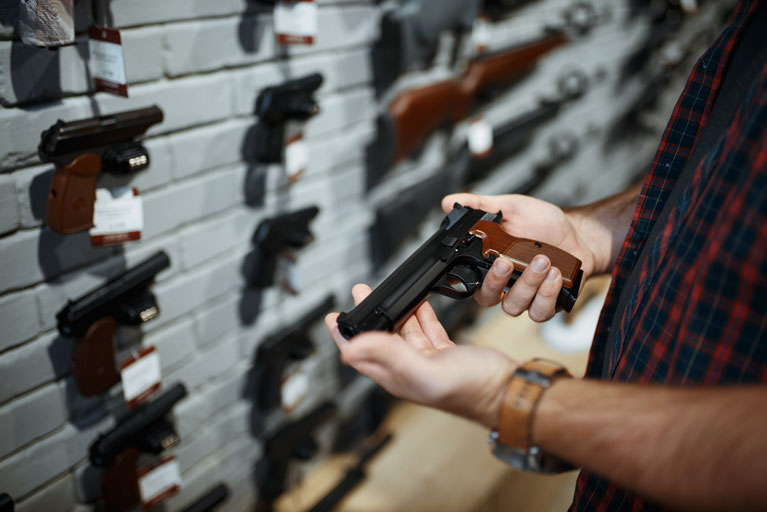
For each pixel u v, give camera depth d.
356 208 1.58
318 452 1.58
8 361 0.91
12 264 0.88
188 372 1.24
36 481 1.00
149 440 1.09
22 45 0.80
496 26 1.82
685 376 0.55
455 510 1.52
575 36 2.30
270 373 1.38
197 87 1.06
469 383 0.50
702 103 0.68
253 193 1.25
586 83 2.31
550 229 0.88
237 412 1.40
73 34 0.78
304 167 1.30
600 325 0.79
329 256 1.53
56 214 0.85
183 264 1.15
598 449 0.45
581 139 2.70
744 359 0.52
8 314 0.89
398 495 1.56
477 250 0.81
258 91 1.17
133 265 1.06
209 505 1.30
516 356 2.00
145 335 1.13
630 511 0.63
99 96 0.92
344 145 1.45
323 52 1.31
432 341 0.72
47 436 1.01
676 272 0.57
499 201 0.90
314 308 1.48
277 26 1.15
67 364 1.00
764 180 0.48
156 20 0.96
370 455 1.65
